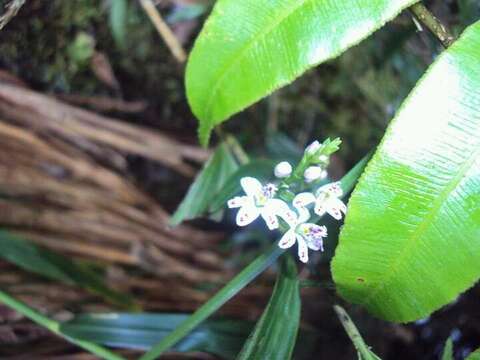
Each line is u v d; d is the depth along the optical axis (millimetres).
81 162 273
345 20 122
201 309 141
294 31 125
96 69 255
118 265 267
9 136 256
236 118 283
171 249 283
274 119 284
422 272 123
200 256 286
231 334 179
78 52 239
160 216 287
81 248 262
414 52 239
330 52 124
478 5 188
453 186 116
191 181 299
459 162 115
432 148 114
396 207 119
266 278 285
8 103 252
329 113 286
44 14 220
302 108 287
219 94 133
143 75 264
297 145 293
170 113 283
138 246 272
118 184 281
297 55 125
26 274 244
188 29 243
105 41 242
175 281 273
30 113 258
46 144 265
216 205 170
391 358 268
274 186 126
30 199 259
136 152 282
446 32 137
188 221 295
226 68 130
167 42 229
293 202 125
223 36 129
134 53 252
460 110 113
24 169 260
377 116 279
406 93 259
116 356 182
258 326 132
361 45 253
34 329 233
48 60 239
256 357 129
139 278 268
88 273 211
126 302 217
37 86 253
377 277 126
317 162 129
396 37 221
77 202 269
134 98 274
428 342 266
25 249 203
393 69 259
